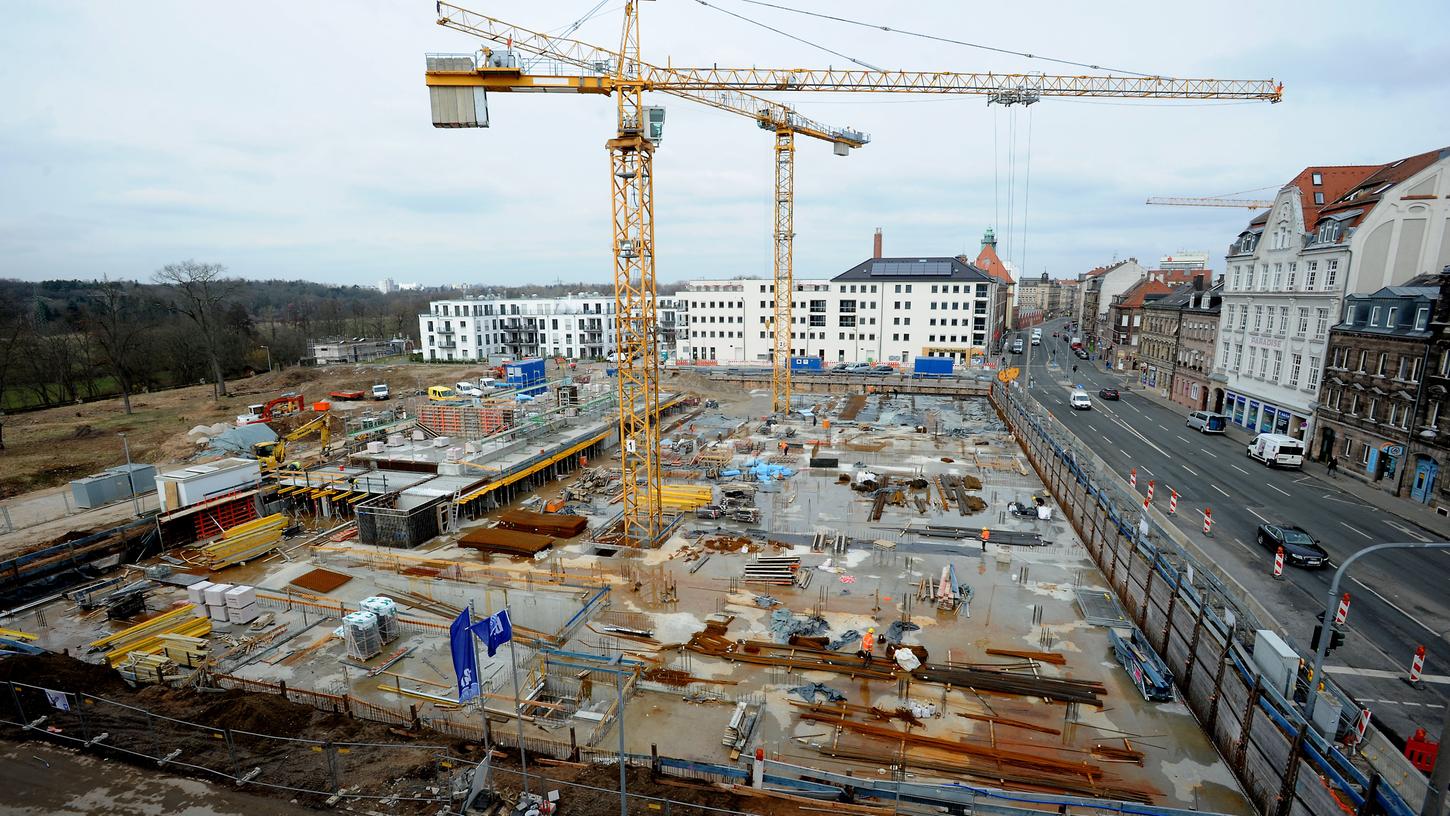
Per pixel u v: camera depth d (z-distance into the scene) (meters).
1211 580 26.28
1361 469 46.97
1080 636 28.30
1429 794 12.46
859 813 18.14
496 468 45.44
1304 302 54.06
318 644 27.88
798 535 39.84
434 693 24.38
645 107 37.72
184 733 20.91
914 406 82.00
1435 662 24.62
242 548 37.44
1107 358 123.19
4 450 60.59
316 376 111.12
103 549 37.66
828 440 64.00
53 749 19.89
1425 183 45.62
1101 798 19.27
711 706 23.86
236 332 114.81
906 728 22.55
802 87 60.25
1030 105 69.19
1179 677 24.84
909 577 34.09
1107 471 44.69
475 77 37.88
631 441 41.00
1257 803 18.88
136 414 77.75
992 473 52.34
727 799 18.52
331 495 43.75
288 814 17.42
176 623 28.97
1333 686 20.31
